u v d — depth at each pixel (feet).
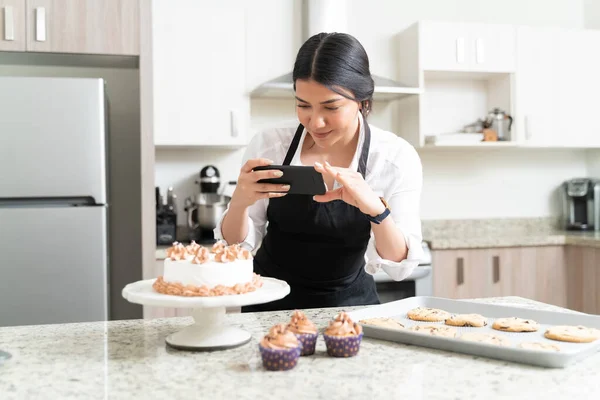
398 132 12.25
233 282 3.79
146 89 9.55
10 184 8.50
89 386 3.09
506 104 11.91
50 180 8.62
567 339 3.65
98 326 4.42
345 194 4.66
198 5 11.23
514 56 11.68
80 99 8.70
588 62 12.07
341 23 11.28
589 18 13.23
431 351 3.65
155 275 9.61
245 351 3.68
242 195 4.81
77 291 8.74
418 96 11.26
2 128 8.48
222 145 10.68
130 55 9.50
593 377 3.17
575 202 12.86
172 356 3.59
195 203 11.05
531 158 13.04
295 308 5.65
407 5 12.33
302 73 4.48
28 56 9.56
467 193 12.71
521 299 5.32
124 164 11.23
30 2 9.07
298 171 4.57
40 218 8.61
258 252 6.06
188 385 3.08
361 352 3.64
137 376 3.24
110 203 11.18
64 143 8.66
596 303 10.66
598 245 10.55
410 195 5.47
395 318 4.33
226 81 10.53
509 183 12.93
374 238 4.98
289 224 5.51
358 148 5.46
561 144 11.96
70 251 8.71
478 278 10.89
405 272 5.05
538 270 11.23
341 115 4.56
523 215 13.01
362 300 5.80
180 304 3.48
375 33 12.16
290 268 5.63
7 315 8.54
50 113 8.61
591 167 13.25
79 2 9.25
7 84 8.48
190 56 10.39
